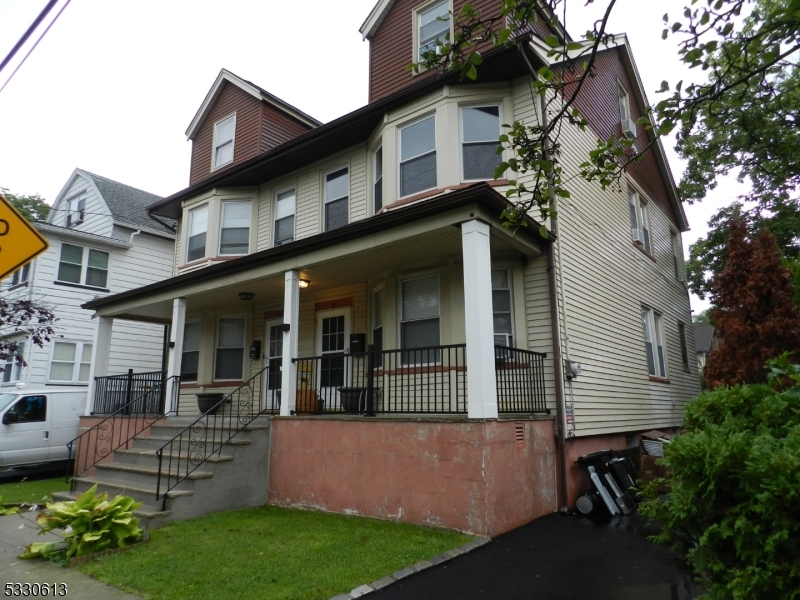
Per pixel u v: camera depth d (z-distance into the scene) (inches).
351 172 436.5
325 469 287.7
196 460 287.6
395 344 348.2
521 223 189.3
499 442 247.8
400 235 287.3
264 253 349.4
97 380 473.7
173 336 419.5
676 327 598.5
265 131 534.0
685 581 183.6
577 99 400.5
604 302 398.9
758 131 492.1
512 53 325.1
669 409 513.0
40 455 439.2
